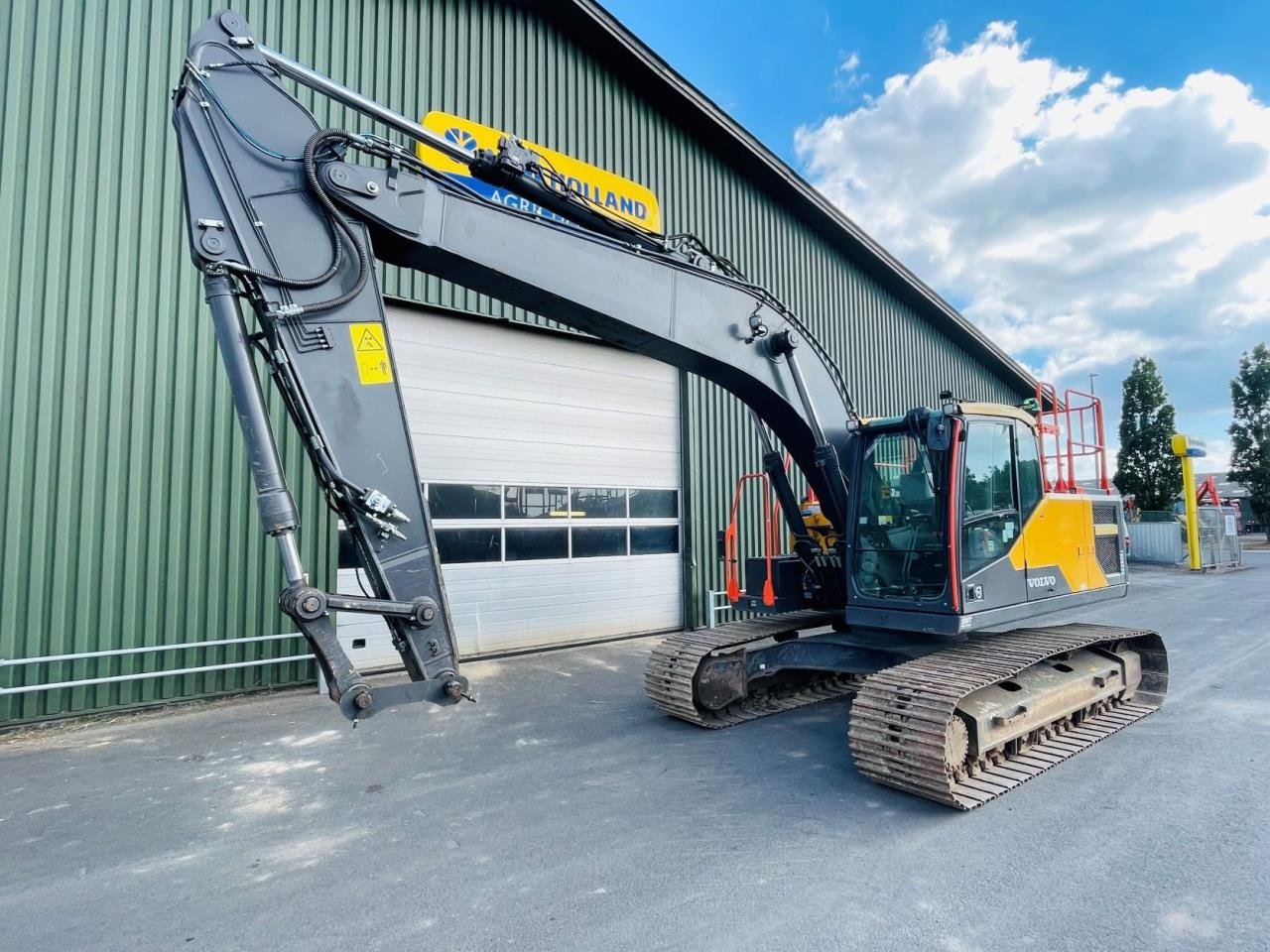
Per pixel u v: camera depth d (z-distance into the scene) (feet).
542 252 12.94
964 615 15.16
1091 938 9.14
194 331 22.09
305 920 9.88
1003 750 15.20
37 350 20.08
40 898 10.58
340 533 24.64
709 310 15.39
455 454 27.66
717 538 35.58
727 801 13.82
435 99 27.27
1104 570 20.77
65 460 20.20
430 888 10.70
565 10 30.27
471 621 27.84
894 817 12.96
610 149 32.42
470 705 21.20
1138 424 108.99
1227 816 12.72
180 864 11.60
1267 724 18.11
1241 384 113.70
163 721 19.89
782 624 20.85
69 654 19.74
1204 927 9.36
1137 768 15.19
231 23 10.91
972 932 9.30
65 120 20.83
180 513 21.59
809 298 42.09
